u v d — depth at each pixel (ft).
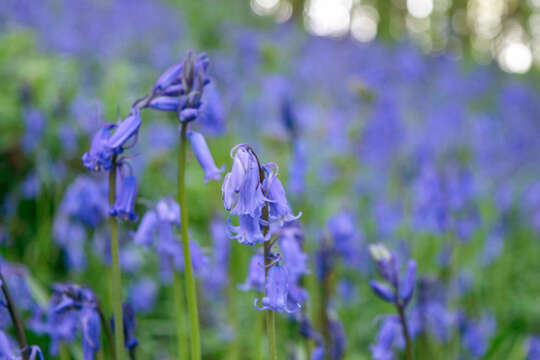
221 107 10.69
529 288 18.90
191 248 8.45
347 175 19.54
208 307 13.83
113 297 6.84
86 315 7.21
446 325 11.13
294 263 8.16
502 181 22.71
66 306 7.25
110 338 7.52
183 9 43.60
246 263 14.67
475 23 70.69
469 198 14.06
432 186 13.92
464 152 25.03
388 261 8.38
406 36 53.93
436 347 11.46
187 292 6.88
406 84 34.91
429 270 15.02
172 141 19.38
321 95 29.53
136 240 8.17
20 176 17.19
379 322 14.33
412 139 23.43
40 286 10.50
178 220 8.20
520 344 13.37
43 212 15.83
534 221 20.01
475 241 17.37
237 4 48.62
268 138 16.19
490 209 19.15
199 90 6.56
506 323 15.30
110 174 6.68
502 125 31.37
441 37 60.23
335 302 12.49
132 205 6.62
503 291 17.63
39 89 18.11
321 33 47.01
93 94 20.81
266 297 6.04
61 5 34.30
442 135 25.20
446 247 14.93
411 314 10.80
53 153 17.19
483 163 23.44
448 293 13.35
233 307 12.09
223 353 13.16
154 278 15.15
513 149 27.25
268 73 26.53
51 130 17.17
